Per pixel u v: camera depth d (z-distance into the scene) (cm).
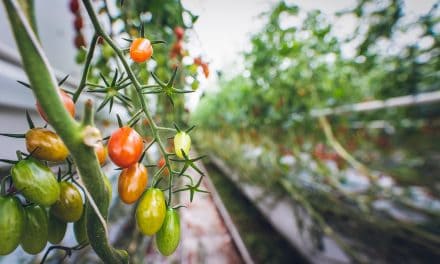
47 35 88
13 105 53
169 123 69
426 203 163
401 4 109
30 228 19
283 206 184
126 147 20
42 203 18
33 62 14
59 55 96
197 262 145
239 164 308
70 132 15
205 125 560
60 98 15
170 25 62
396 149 224
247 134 280
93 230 18
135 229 98
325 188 181
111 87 20
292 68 163
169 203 23
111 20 38
